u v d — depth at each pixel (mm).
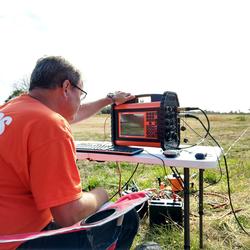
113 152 2201
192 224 3098
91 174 5570
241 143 9336
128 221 1686
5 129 1278
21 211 1311
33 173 1213
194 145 2463
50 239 1326
